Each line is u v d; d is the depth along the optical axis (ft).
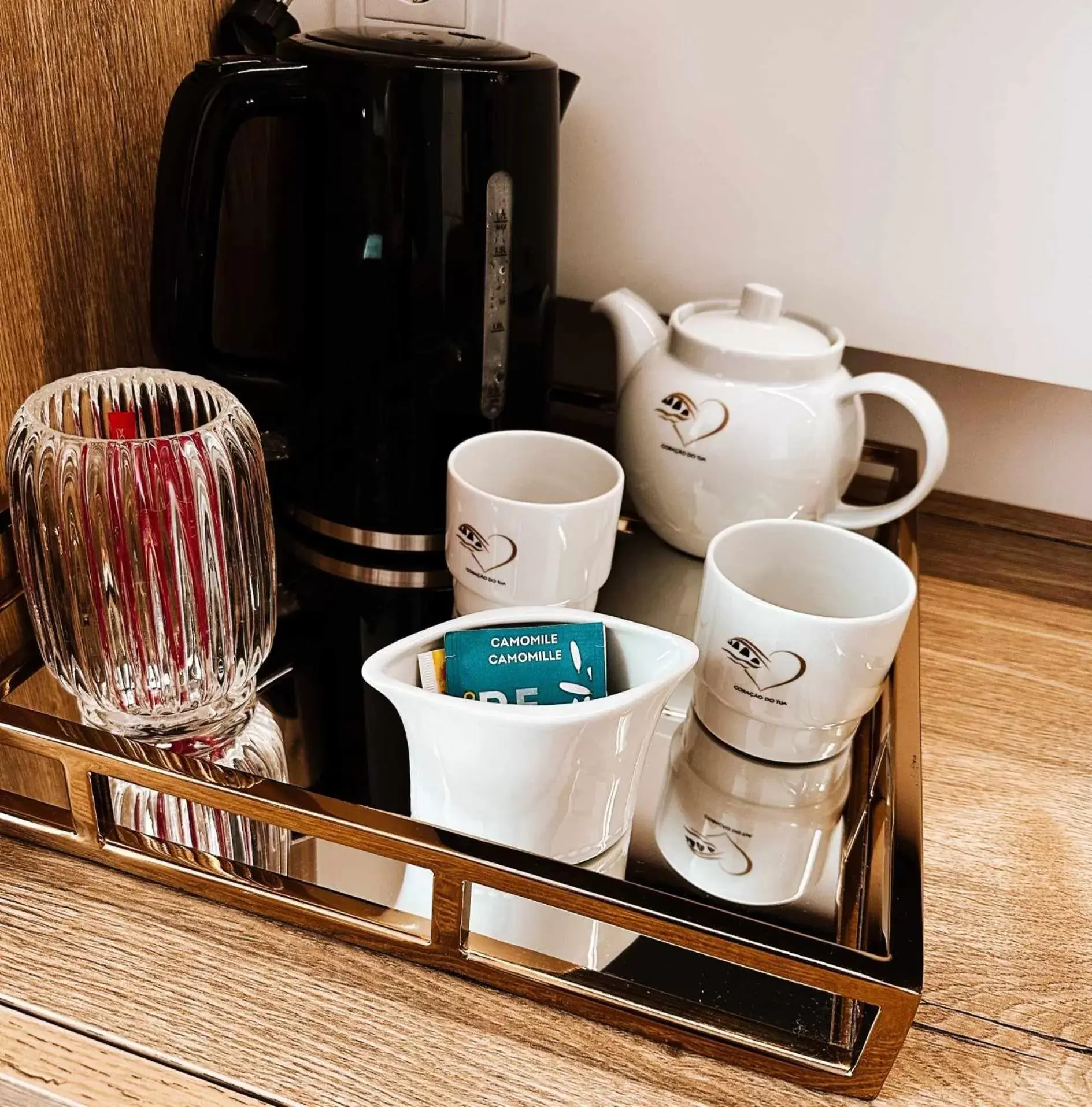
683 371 1.66
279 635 1.67
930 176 1.77
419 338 1.59
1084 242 1.74
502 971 1.14
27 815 1.28
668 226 1.95
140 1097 1.01
